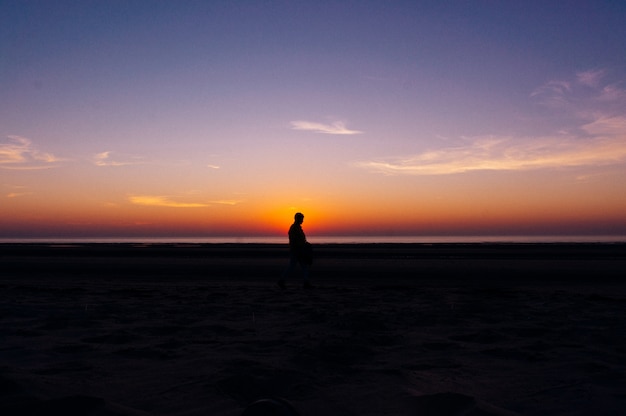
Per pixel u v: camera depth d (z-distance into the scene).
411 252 38.12
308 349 5.36
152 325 7.09
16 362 5.01
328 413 3.53
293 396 3.93
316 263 23.91
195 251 40.59
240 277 16.77
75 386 4.12
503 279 15.77
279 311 8.46
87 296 10.62
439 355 5.38
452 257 29.78
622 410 3.66
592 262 24.17
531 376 4.59
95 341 6.02
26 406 3.27
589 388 4.19
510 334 6.52
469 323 7.29
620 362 5.12
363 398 3.87
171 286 13.50
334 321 7.30
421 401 3.62
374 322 7.09
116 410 3.32
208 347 5.68
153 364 4.93
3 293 11.13
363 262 24.67
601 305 9.26
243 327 6.95
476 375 4.63
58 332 6.58
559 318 7.77
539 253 35.09
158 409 3.66
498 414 3.32
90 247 56.72
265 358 5.12
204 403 3.77
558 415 3.58
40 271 19.48
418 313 8.13
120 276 17.25
